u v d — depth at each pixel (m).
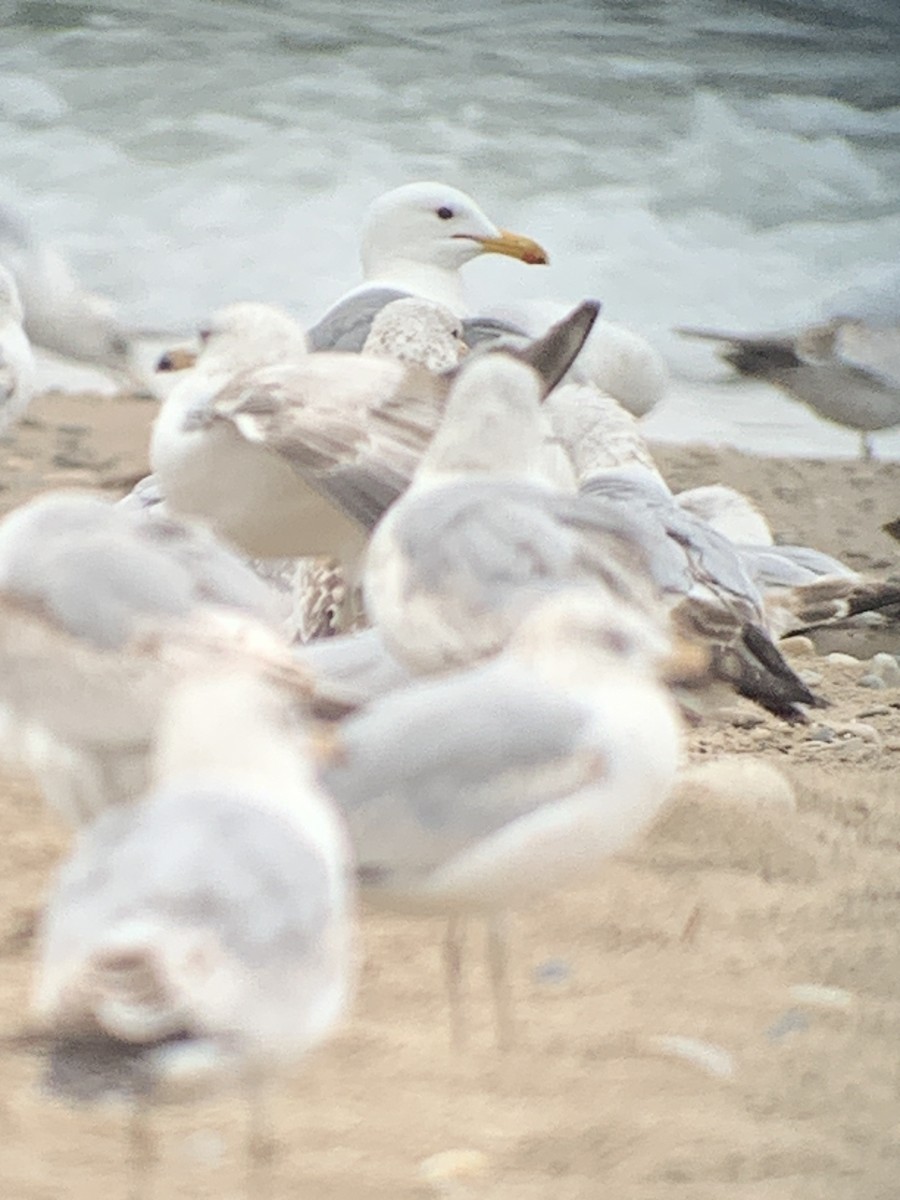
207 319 13.49
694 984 10.24
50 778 9.44
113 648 8.98
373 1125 8.59
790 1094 9.15
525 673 8.73
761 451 23.84
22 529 9.54
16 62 36.44
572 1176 8.28
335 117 34.81
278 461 12.65
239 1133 8.45
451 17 41.03
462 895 8.59
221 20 39.59
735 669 13.93
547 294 28.47
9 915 10.48
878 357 22.89
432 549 9.90
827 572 17.52
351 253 29.67
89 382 26.62
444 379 12.62
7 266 25.95
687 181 33.12
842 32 41.78
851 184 33.72
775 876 11.70
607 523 10.12
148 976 6.51
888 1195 8.26
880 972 10.46
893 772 13.64
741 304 28.75
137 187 31.67
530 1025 9.68
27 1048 6.63
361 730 8.62
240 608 9.23
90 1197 7.84
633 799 8.62
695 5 43.06
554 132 34.75
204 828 7.04
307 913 7.01
